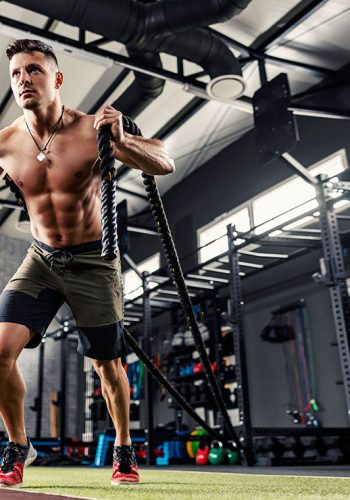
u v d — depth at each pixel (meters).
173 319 7.19
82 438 9.54
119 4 3.89
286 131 4.43
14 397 1.49
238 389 4.46
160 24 4.02
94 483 1.80
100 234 1.61
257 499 1.05
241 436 4.29
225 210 7.15
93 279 1.59
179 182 8.30
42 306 1.56
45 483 1.78
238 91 4.66
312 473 2.66
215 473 2.90
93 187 1.57
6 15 5.17
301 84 6.09
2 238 10.36
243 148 7.04
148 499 1.05
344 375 3.27
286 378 5.68
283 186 6.26
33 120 1.48
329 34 5.24
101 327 1.61
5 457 1.47
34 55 1.35
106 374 1.69
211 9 3.87
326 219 3.77
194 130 7.03
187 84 4.93
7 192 8.25
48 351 10.10
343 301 3.44
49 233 1.56
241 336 4.61
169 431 6.00
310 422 5.23
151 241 8.71
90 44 4.53
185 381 6.85
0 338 1.47
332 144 5.70
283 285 6.01
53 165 1.50
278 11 5.02
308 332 5.55
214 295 6.49
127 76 6.07
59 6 3.74
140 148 1.32
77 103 6.66
